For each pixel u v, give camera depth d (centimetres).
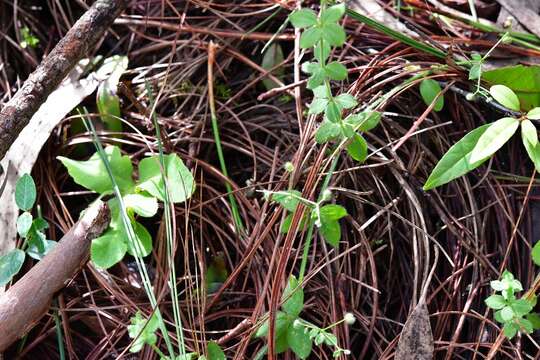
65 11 64
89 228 51
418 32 57
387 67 58
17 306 49
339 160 56
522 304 48
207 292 54
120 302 54
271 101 60
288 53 61
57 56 54
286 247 50
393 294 55
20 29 63
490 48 58
